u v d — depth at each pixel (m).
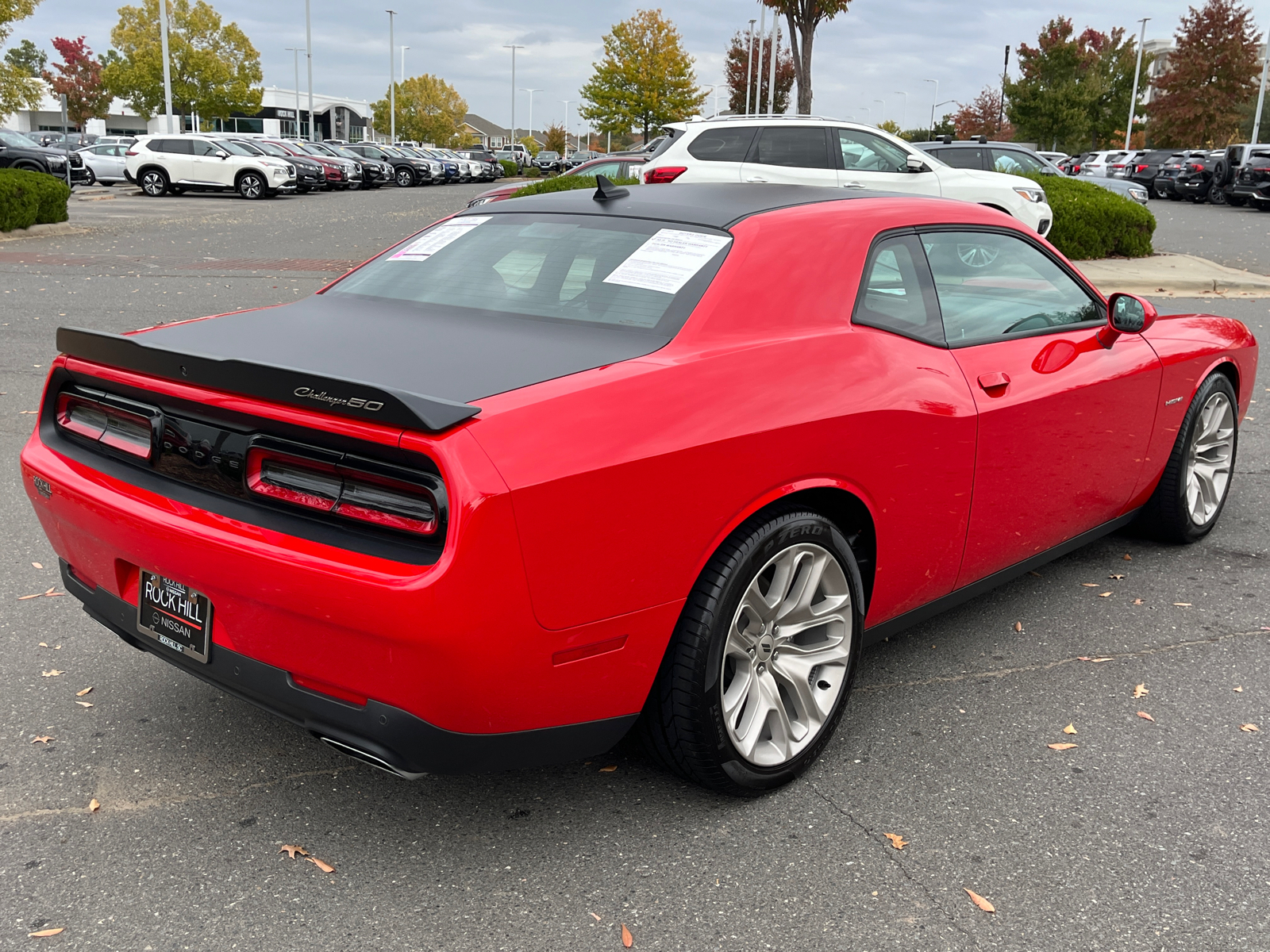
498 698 2.17
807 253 2.87
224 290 12.30
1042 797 2.76
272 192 31.53
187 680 3.35
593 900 2.32
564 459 2.14
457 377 2.32
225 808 2.65
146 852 2.47
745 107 54.16
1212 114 51.50
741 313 2.67
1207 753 3.00
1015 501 3.40
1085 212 15.38
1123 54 64.38
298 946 2.16
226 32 55.25
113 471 2.57
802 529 2.62
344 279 3.40
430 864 2.44
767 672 2.70
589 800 2.71
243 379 2.23
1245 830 2.62
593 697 2.34
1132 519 4.44
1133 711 3.24
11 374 7.57
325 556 2.13
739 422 2.45
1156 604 4.07
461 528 2.01
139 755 2.89
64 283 12.49
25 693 3.23
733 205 3.08
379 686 2.16
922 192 11.84
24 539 4.52
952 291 3.26
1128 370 3.80
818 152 11.48
